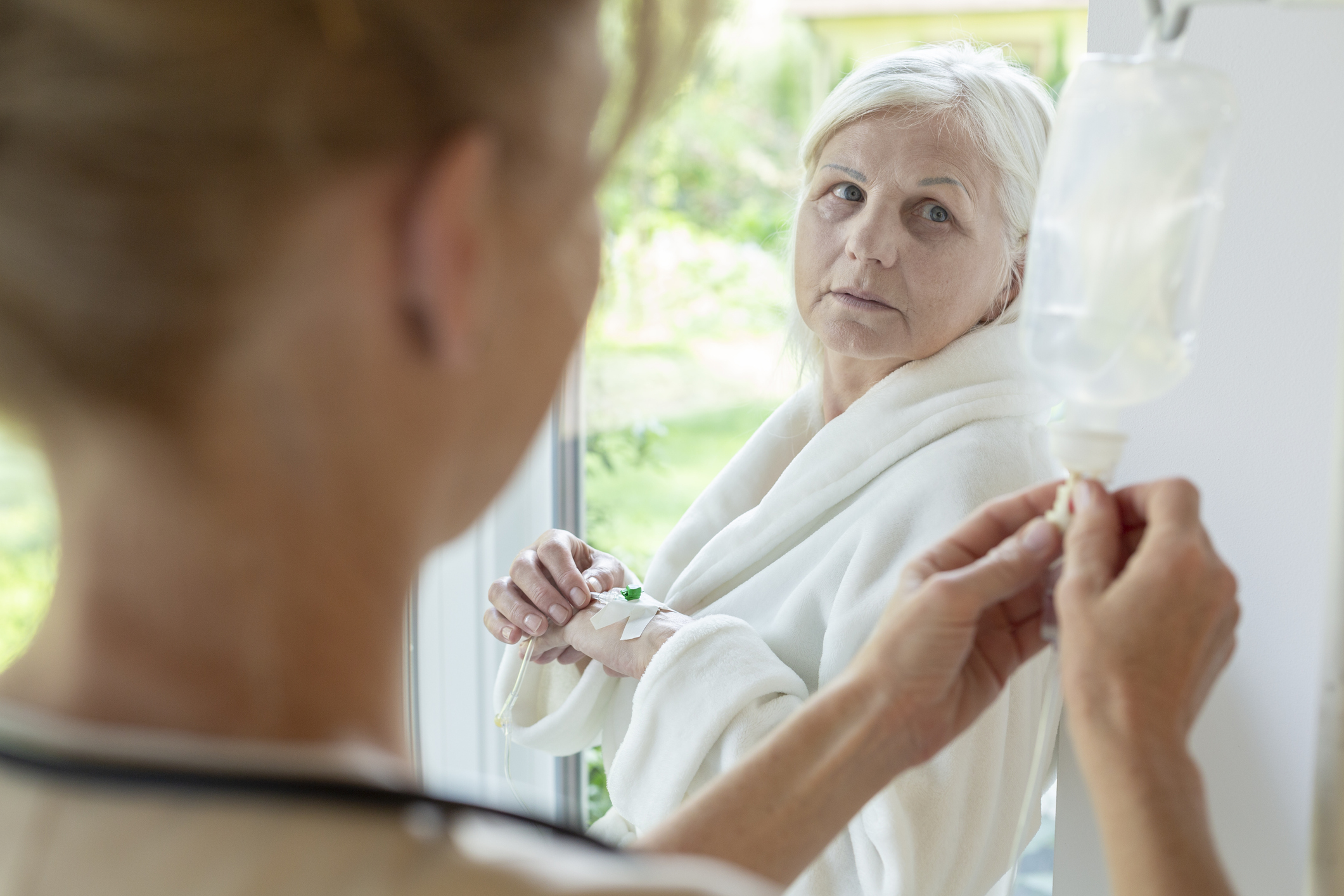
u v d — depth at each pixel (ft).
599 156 1.21
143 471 1.04
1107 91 1.74
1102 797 1.63
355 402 1.08
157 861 0.95
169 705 1.08
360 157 1.02
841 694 2.06
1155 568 1.75
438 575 6.15
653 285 11.87
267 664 1.10
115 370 0.99
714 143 14.07
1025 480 3.79
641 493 9.02
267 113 0.97
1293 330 2.97
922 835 3.38
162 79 0.95
